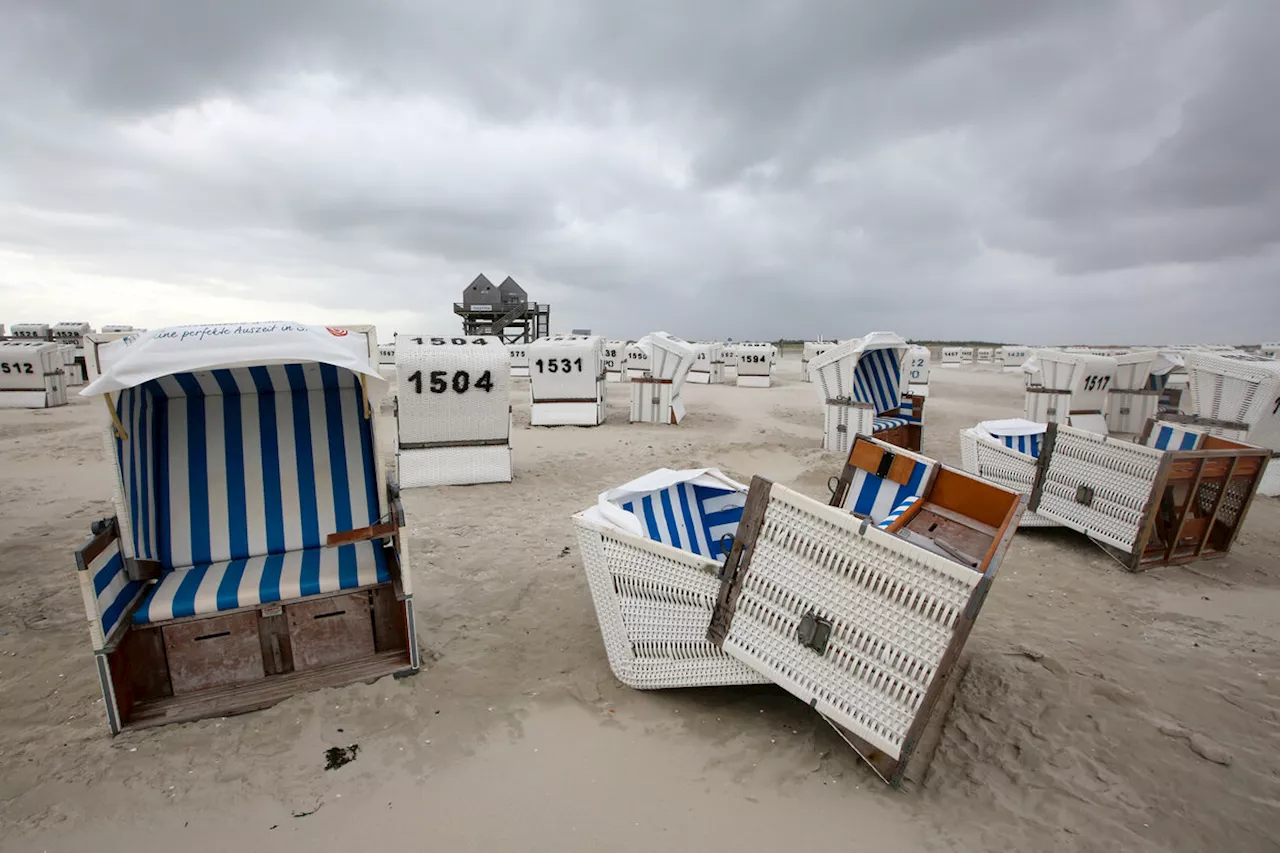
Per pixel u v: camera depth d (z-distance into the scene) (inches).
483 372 338.0
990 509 153.8
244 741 127.7
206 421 171.3
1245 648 176.4
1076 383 548.4
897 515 160.9
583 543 150.3
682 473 179.5
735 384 1129.4
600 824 107.7
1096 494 247.8
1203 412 393.7
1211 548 253.6
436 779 118.2
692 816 109.7
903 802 114.1
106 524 137.1
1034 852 103.3
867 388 466.9
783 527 124.3
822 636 119.6
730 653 132.2
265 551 167.6
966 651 172.6
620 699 144.9
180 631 140.9
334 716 135.7
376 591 155.7
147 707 137.2
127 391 151.6
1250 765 126.8
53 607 194.7
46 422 584.4
